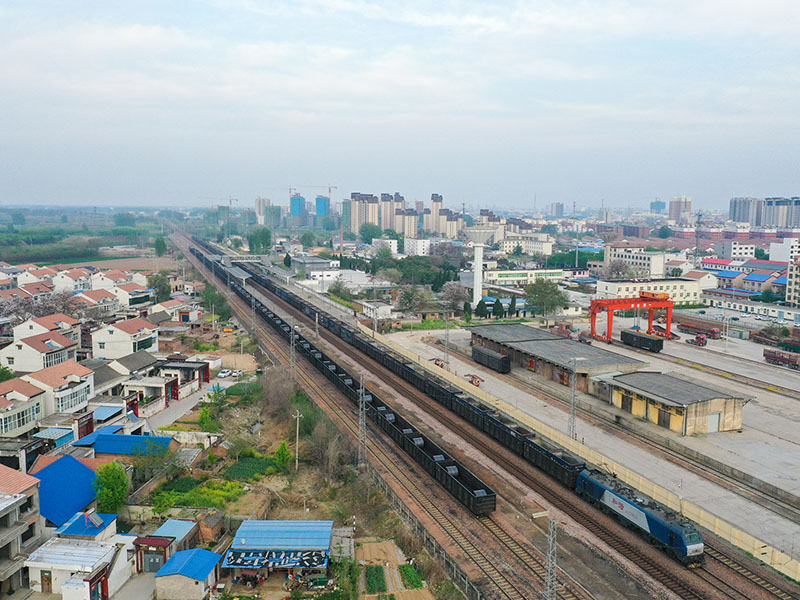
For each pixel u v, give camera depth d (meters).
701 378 99.12
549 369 98.75
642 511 49.31
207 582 43.47
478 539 49.66
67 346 94.50
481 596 41.72
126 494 54.22
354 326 145.00
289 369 102.75
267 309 157.75
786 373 103.69
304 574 45.59
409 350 120.00
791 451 67.94
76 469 54.97
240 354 117.75
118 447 63.56
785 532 50.91
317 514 56.03
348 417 80.19
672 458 66.75
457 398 82.12
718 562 46.41
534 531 51.03
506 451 69.00
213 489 59.62
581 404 85.06
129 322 107.50
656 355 115.62
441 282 198.50
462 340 131.50
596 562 46.28
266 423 80.75
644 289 173.62
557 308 158.50
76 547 45.59
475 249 164.75
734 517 53.38
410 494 57.91
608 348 121.88
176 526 50.03
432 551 48.25
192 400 88.75
